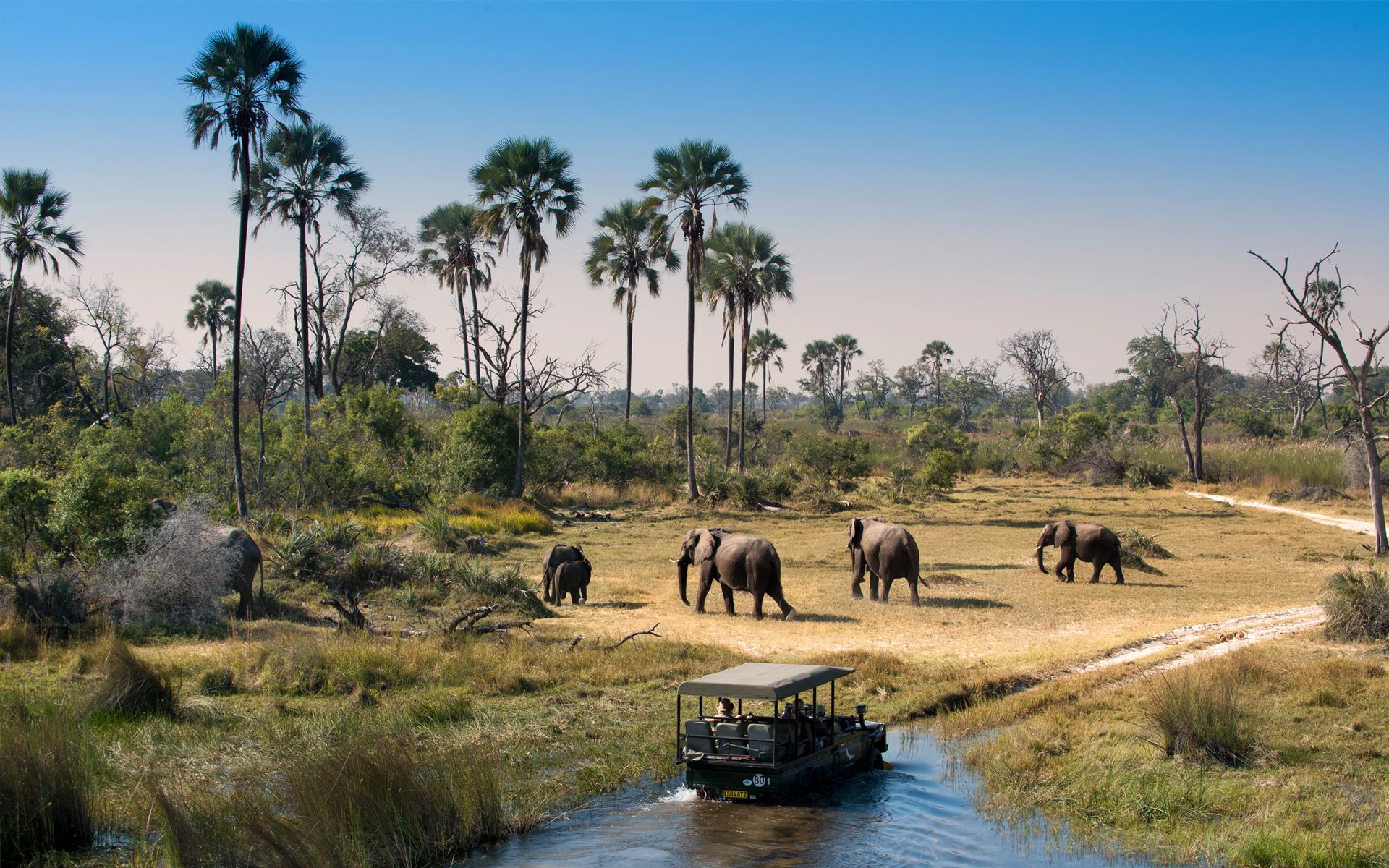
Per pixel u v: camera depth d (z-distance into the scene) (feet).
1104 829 31.68
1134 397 500.74
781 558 98.12
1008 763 37.50
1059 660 53.98
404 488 128.06
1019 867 28.78
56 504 65.31
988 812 33.37
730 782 34.76
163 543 60.85
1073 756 38.17
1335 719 42.27
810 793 35.60
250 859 27.45
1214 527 123.34
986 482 199.00
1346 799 33.22
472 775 33.06
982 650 58.34
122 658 43.62
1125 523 128.26
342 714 41.93
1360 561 93.76
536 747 40.06
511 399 198.08
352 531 81.00
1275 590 79.05
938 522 131.34
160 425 132.26
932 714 46.42
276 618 63.41
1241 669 48.93
